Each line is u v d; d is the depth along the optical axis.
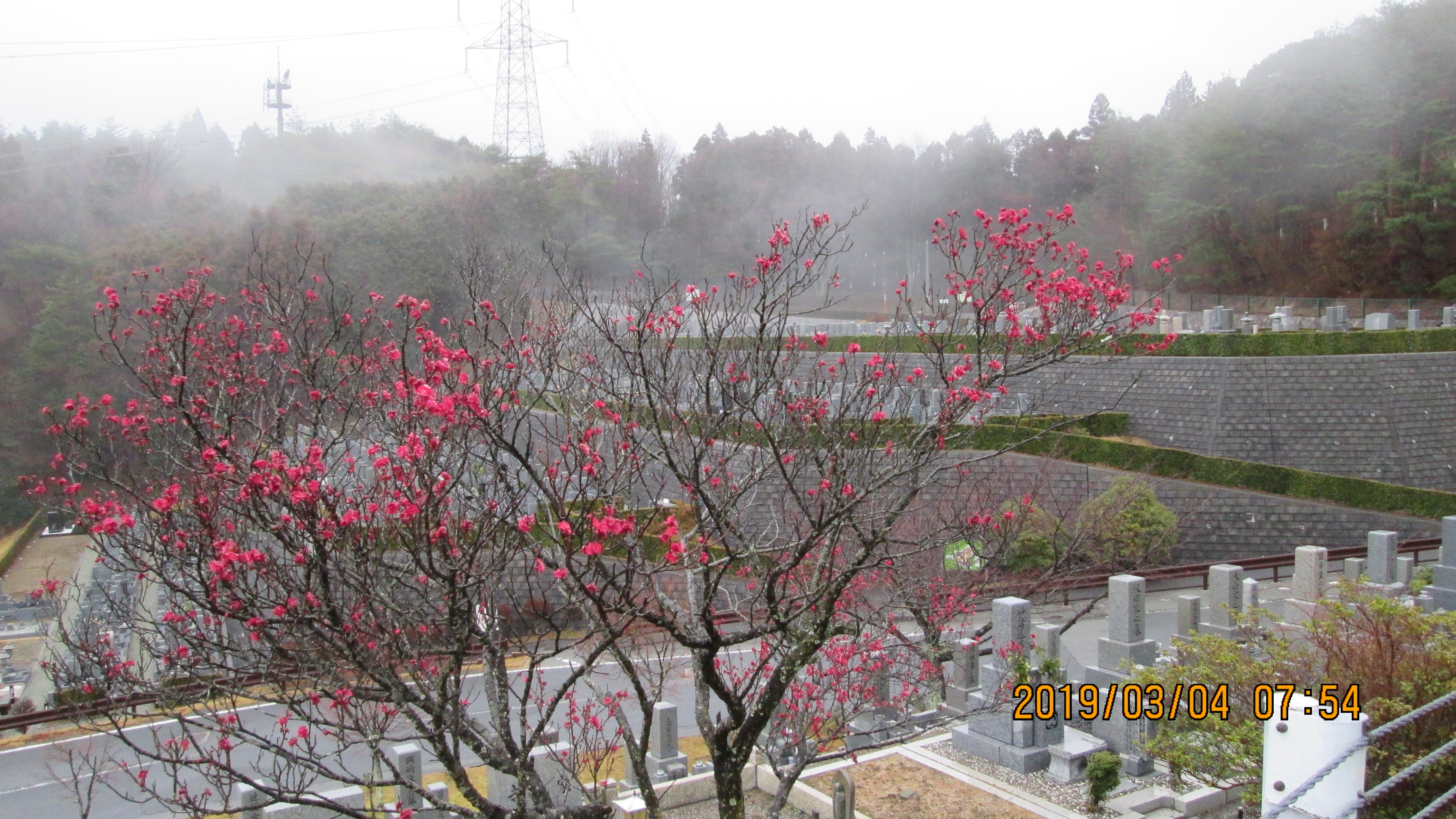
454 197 33.84
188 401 7.09
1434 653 7.67
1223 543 24.50
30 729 14.27
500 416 6.51
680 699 15.12
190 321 6.71
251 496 5.42
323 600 5.85
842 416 7.59
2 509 29.02
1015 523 14.63
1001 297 9.09
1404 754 6.63
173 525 5.96
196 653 6.57
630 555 6.10
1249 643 10.47
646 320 8.95
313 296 9.03
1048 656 11.63
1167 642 17.61
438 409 5.46
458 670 6.18
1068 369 29.47
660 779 10.96
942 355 8.83
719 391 10.14
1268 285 43.97
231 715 6.60
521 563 17.72
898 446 8.48
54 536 29.09
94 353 27.75
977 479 17.98
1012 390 29.33
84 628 9.24
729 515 8.06
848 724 9.46
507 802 8.91
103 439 8.48
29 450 28.05
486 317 8.53
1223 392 27.25
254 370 7.59
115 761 8.49
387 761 6.11
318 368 8.72
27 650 19.52
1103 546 20.88
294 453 6.98
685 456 8.35
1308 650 9.88
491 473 9.11
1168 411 27.84
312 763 6.03
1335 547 24.27
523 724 6.34
